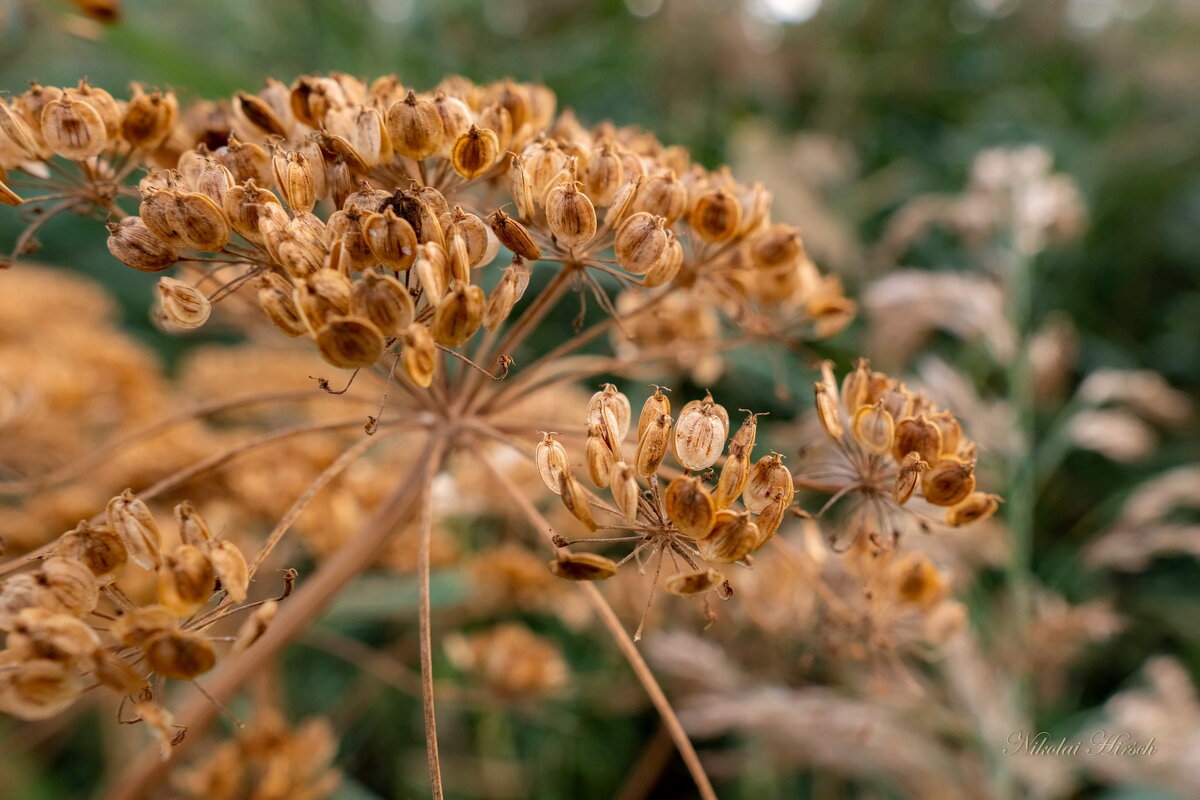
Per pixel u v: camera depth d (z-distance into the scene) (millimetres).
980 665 265
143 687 151
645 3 549
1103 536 316
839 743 251
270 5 438
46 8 297
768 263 201
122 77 401
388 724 319
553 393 279
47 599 155
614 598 277
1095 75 635
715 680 260
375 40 399
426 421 202
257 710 236
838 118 542
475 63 473
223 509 244
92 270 417
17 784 272
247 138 193
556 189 174
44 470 253
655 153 206
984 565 370
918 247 490
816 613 232
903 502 174
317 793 223
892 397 183
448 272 165
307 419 314
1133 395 320
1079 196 503
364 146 178
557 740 314
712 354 243
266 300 163
